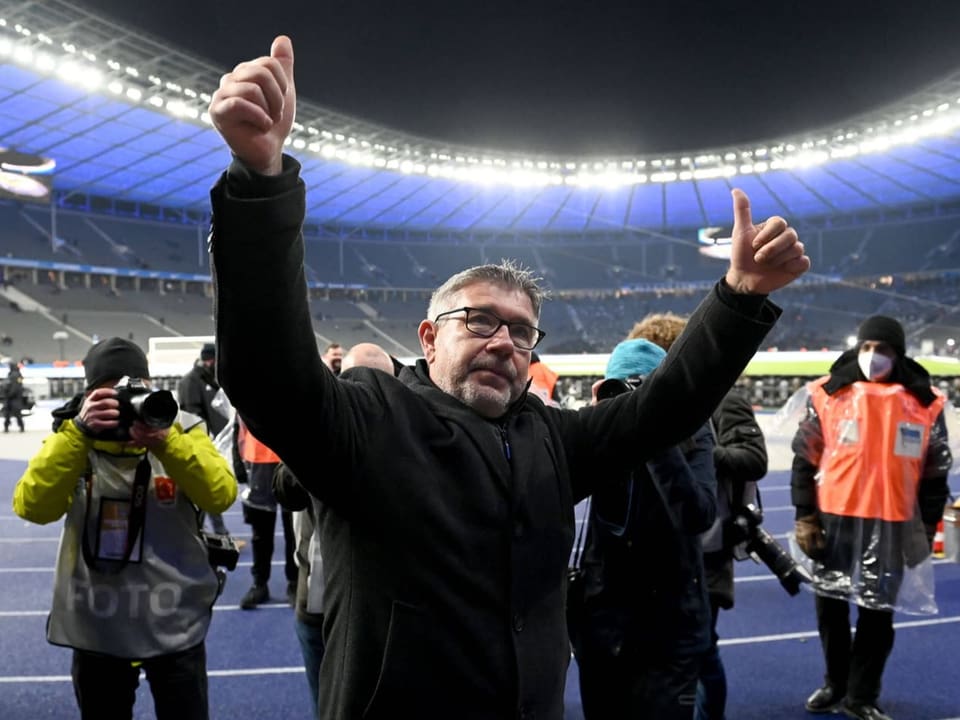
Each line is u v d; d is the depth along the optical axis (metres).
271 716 3.90
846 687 3.90
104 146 35.50
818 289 49.88
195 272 46.59
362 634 1.42
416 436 1.48
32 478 2.52
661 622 2.51
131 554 2.60
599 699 2.61
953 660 4.55
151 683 2.70
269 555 5.69
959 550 4.22
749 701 4.04
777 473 11.29
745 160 41.56
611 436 1.71
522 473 1.52
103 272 42.56
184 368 12.27
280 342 1.26
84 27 25.97
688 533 2.44
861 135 36.97
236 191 1.21
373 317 49.25
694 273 54.00
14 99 29.42
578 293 54.66
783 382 16.48
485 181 44.38
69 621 2.59
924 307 45.03
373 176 43.41
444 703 1.40
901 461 3.70
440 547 1.42
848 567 3.78
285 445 1.35
